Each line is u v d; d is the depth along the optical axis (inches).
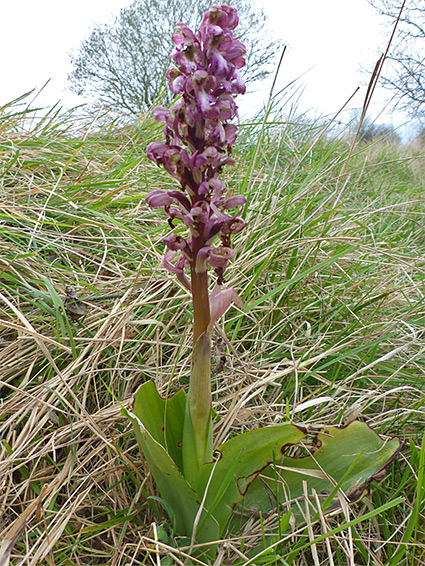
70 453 16.8
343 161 36.3
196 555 14.4
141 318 22.4
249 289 23.3
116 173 30.4
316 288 26.6
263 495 15.8
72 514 15.6
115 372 20.5
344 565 15.0
